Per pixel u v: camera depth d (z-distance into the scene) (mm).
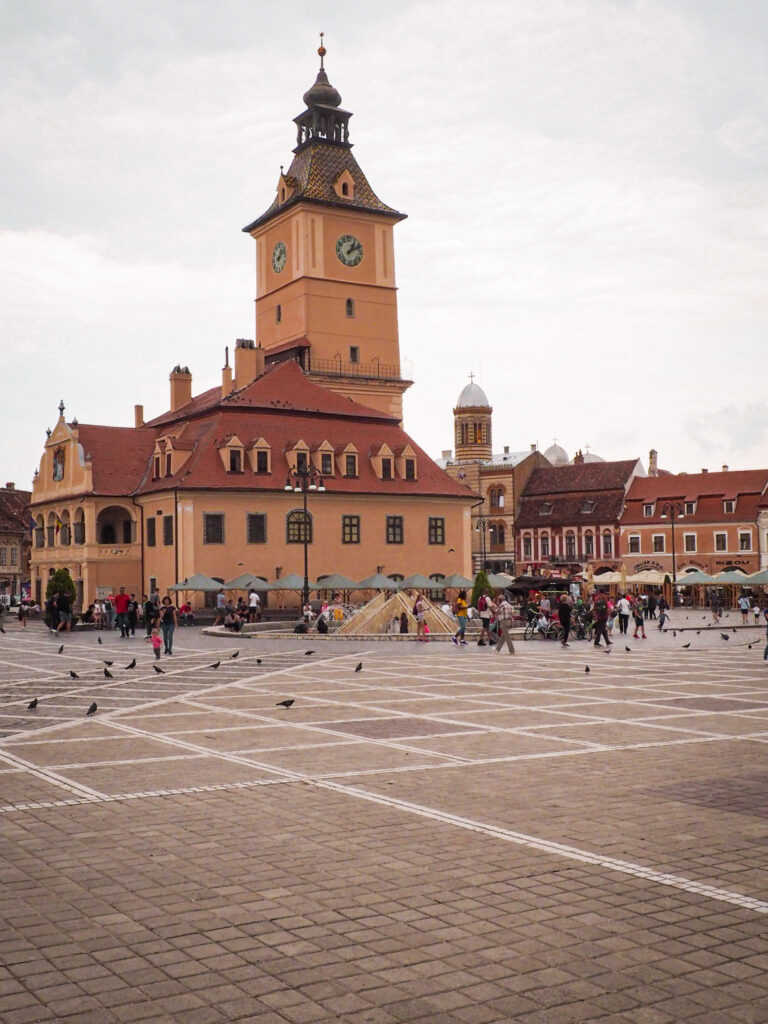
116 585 84688
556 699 25703
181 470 81250
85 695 27031
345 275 104250
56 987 7996
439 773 16016
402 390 105812
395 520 88438
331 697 26281
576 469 133750
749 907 9688
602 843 11883
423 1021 7414
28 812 13516
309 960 8492
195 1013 7547
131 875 10766
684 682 30000
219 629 58969
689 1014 7500
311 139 105250
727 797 14289
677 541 120312
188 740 19328
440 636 52031
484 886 10320
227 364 95938
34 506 95312
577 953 8594
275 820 13023
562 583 77188
